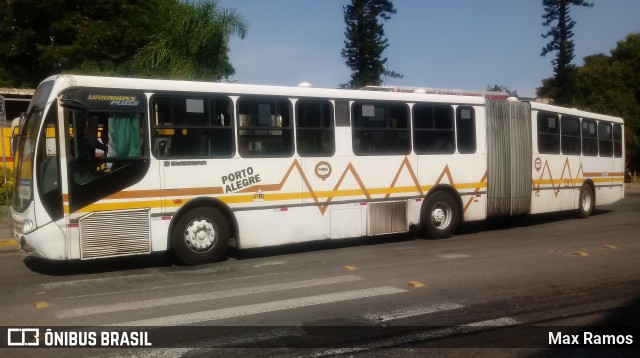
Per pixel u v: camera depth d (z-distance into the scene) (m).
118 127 9.45
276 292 8.13
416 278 8.98
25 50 31.09
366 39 45.09
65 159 9.05
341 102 11.60
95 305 7.54
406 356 5.61
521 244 12.34
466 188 13.38
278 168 10.80
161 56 20.50
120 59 29.84
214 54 21.00
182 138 9.93
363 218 11.83
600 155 17.70
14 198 10.03
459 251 11.51
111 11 31.62
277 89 10.87
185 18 20.45
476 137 13.56
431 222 12.91
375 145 12.02
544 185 15.20
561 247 11.88
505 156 14.11
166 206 9.77
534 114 14.88
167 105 9.83
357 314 6.99
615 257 10.66
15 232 9.88
